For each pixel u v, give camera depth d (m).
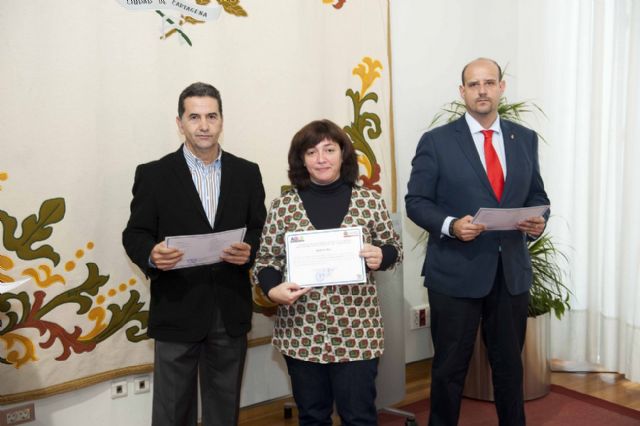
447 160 2.34
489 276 2.26
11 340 2.19
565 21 3.53
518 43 3.77
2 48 2.11
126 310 2.44
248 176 2.15
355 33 2.97
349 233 1.87
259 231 2.16
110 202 2.37
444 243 2.36
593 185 3.42
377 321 1.97
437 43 3.43
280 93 2.76
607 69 3.34
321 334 1.89
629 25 3.22
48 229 2.24
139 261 1.93
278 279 1.98
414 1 3.32
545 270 3.27
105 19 2.32
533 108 3.70
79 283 2.32
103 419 2.48
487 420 2.84
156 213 2.02
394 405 3.06
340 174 2.01
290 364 1.98
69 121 2.25
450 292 2.31
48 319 2.26
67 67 2.24
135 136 2.41
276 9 2.72
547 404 3.00
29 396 2.23
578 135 3.47
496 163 2.33
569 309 3.55
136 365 2.49
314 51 2.84
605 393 3.16
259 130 2.72
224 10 2.59
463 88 2.36
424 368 3.49
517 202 2.30
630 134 3.20
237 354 2.11
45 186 2.22
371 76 3.03
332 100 2.92
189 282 2.01
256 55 2.69
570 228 3.56
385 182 3.10
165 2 2.45
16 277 2.19
